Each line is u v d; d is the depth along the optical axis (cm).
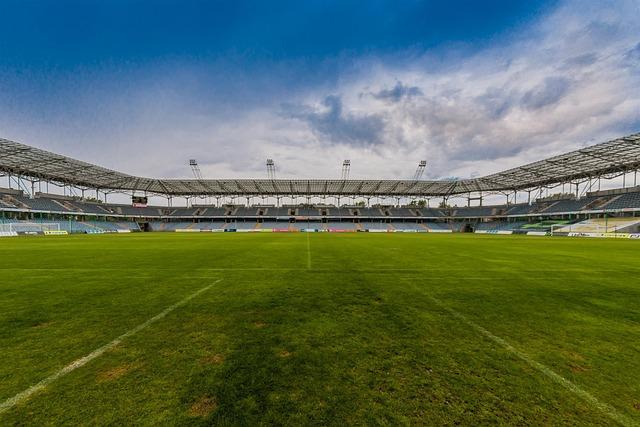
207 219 7050
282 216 7025
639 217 4225
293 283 788
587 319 505
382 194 6806
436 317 511
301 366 334
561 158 3872
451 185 6244
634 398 278
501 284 785
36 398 277
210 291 696
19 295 659
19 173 4650
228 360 348
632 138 3014
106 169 4800
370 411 256
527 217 6084
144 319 496
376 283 790
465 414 253
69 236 3647
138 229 6356
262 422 242
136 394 281
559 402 271
